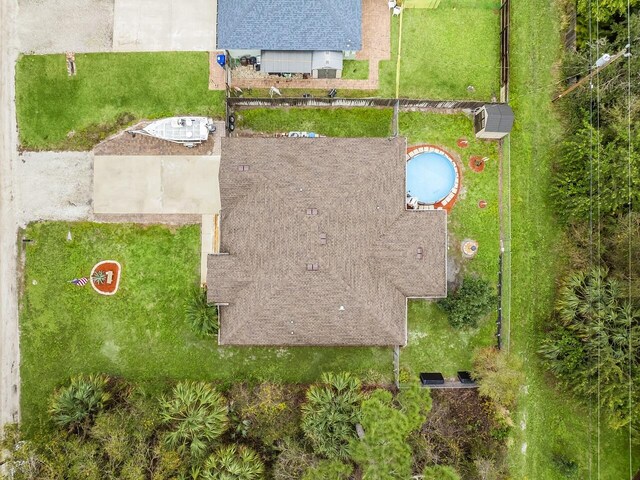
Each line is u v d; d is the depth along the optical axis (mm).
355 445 23609
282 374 28953
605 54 25594
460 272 29125
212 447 25875
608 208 26109
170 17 29312
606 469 28859
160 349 29031
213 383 28828
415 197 29141
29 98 29250
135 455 24797
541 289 29094
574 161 27312
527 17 29297
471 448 27875
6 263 29203
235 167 26875
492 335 29062
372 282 26391
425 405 24562
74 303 29125
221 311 27156
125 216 29188
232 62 29172
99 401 26859
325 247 26047
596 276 26672
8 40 29234
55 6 29359
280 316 26297
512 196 29141
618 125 26078
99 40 29297
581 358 26875
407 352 29062
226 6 27375
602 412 28797
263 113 29266
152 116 29312
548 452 28891
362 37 29406
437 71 29516
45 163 29328
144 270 29172
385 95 29484
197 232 29219
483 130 28047
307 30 27328
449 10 29438
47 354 29109
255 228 26547
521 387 28922
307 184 26547
